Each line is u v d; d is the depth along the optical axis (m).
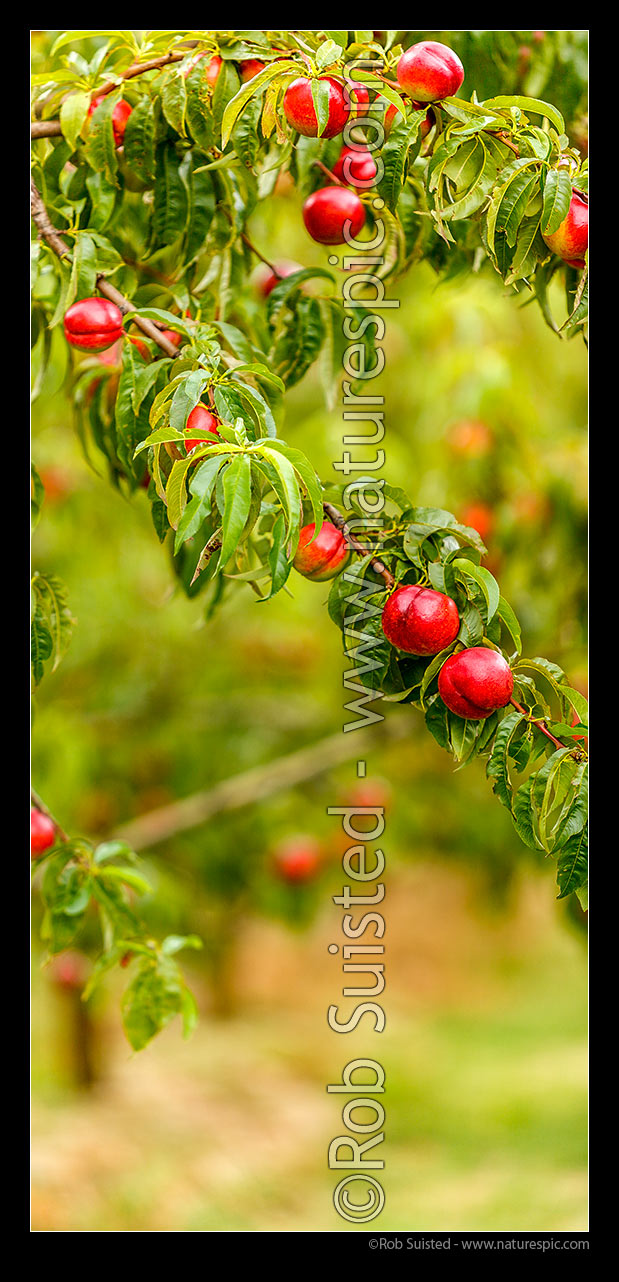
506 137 1.47
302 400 3.48
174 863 3.90
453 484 3.10
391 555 1.49
